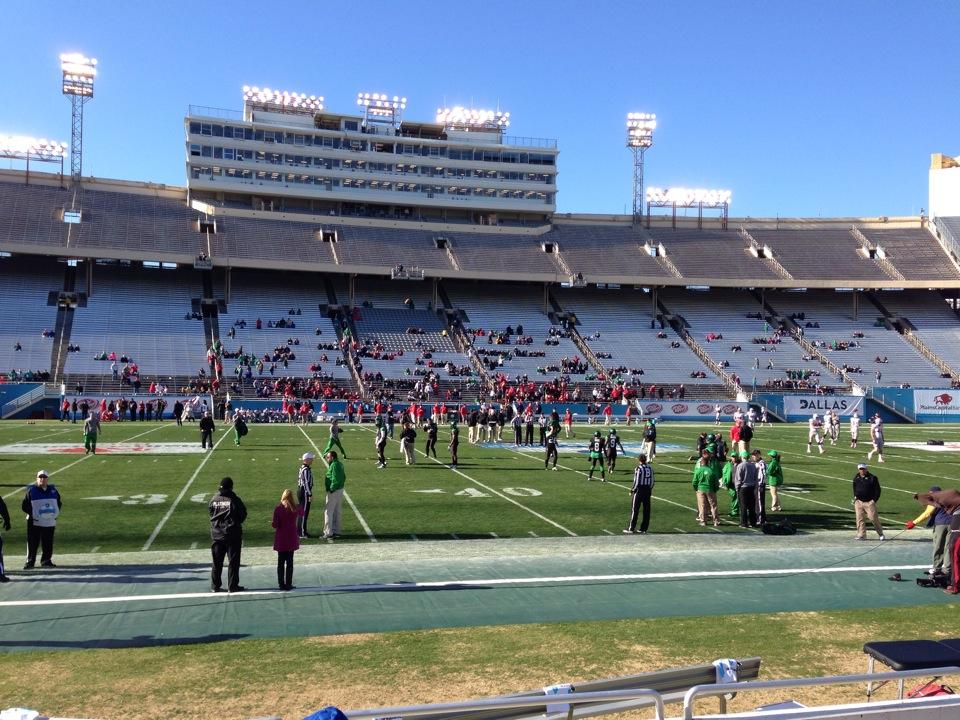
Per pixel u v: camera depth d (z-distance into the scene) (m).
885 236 73.31
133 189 67.69
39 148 64.94
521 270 65.81
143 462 25.94
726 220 76.75
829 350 63.00
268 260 60.66
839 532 16.62
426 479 23.20
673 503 20.09
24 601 10.66
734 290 72.50
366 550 14.18
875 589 11.84
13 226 57.50
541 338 62.75
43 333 53.16
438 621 9.98
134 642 9.07
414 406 47.50
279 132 69.88
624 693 5.36
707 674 6.44
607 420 49.50
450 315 65.06
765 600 11.16
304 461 15.59
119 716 7.05
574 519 17.59
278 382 51.50
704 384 57.69
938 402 56.09
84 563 12.91
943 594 11.59
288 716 7.09
